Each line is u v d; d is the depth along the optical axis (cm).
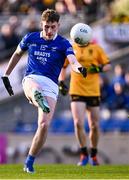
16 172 2275
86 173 2281
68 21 4769
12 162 4266
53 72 2252
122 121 4519
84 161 3111
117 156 4219
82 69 2194
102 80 4622
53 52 2248
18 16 4925
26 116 4731
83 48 3081
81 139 3089
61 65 2273
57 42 2253
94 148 3141
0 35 4866
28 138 4312
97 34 4725
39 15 4906
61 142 4253
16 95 4706
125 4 4622
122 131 4500
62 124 4516
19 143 4291
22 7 5034
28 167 2250
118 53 4722
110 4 4756
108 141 4234
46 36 2244
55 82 2253
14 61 2327
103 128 4519
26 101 4738
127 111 4559
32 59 2264
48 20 2219
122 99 4575
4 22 4912
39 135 2205
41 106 2142
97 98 3072
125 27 4694
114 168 2605
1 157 4253
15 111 4725
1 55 4806
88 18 4778
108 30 4709
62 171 2389
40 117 2189
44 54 2248
